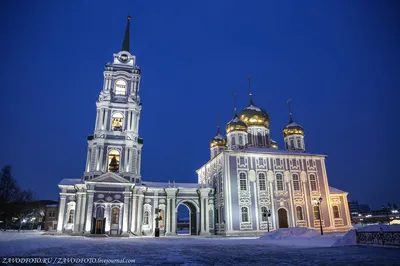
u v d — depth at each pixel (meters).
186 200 59.94
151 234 56.22
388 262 14.38
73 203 54.62
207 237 49.03
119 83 62.84
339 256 17.11
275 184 58.53
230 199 55.03
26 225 89.69
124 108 60.22
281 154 60.53
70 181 56.56
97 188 52.06
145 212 57.47
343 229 60.84
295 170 60.75
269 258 17.22
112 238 44.59
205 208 59.22
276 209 57.00
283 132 70.75
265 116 68.81
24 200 86.12
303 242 30.53
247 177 57.41
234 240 38.12
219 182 59.69
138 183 58.06
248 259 16.89
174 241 36.97
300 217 58.28
